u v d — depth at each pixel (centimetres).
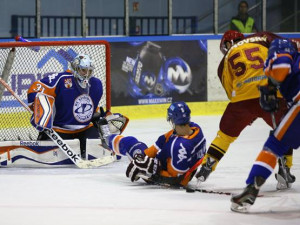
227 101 1852
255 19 1978
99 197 810
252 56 843
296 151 1205
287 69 701
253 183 707
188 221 691
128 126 1560
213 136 1398
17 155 1038
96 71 1228
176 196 811
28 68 1316
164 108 1767
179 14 1894
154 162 856
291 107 703
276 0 1997
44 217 711
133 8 1833
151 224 680
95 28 1814
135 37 1722
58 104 1053
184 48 1791
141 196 813
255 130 1492
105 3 1814
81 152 1057
